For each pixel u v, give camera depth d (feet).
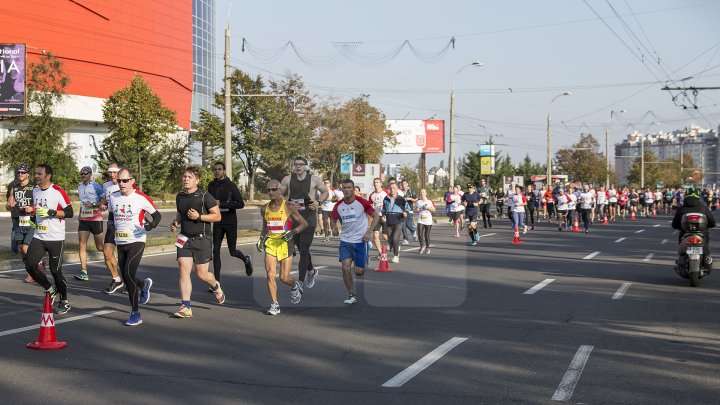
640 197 159.43
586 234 89.97
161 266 49.83
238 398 18.84
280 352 24.21
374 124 187.42
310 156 187.73
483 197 105.19
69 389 19.58
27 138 138.00
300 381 20.54
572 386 20.08
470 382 20.49
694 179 79.36
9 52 119.44
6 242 67.00
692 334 27.53
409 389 19.76
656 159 368.68
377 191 65.51
